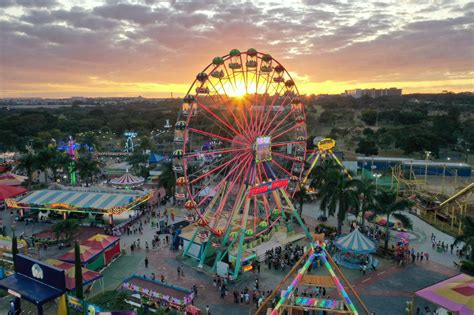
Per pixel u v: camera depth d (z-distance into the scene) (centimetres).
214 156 8938
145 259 5722
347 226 7294
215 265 5531
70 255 5300
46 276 4228
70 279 4588
